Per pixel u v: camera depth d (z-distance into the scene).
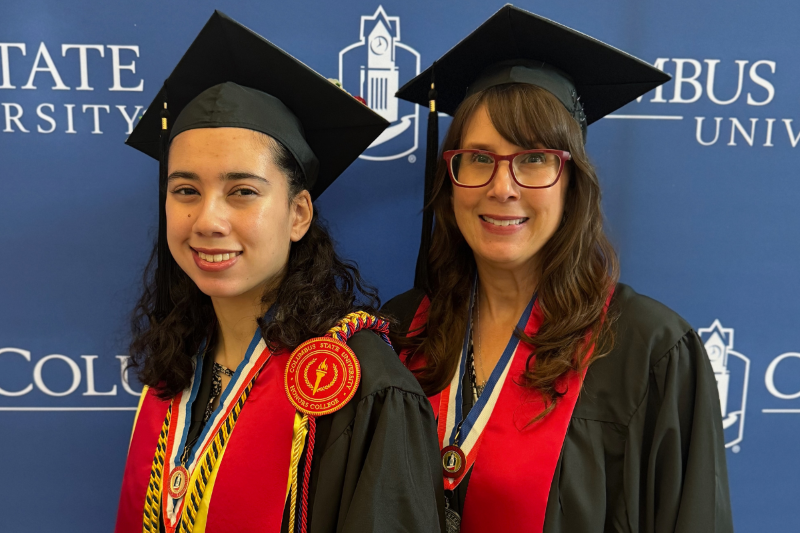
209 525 1.01
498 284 1.31
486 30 1.20
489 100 1.14
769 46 1.60
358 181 1.64
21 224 1.57
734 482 1.76
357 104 1.14
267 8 1.53
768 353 1.72
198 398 1.18
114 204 1.59
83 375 1.65
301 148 1.10
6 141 1.54
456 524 1.19
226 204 0.99
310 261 1.13
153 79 1.54
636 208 1.65
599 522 1.12
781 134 1.64
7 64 1.51
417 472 1.00
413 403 1.03
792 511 1.77
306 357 1.04
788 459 1.76
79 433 1.67
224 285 1.01
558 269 1.22
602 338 1.19
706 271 1.68
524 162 1.14
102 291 1.62
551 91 1.17
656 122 1.62
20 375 1.63
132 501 1.15
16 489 1.67
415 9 1.56
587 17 1.57
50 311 1.61
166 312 1.21
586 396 1.17
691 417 1.15
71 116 1.54
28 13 1.49
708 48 1.60
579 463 1.14
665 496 1.13
